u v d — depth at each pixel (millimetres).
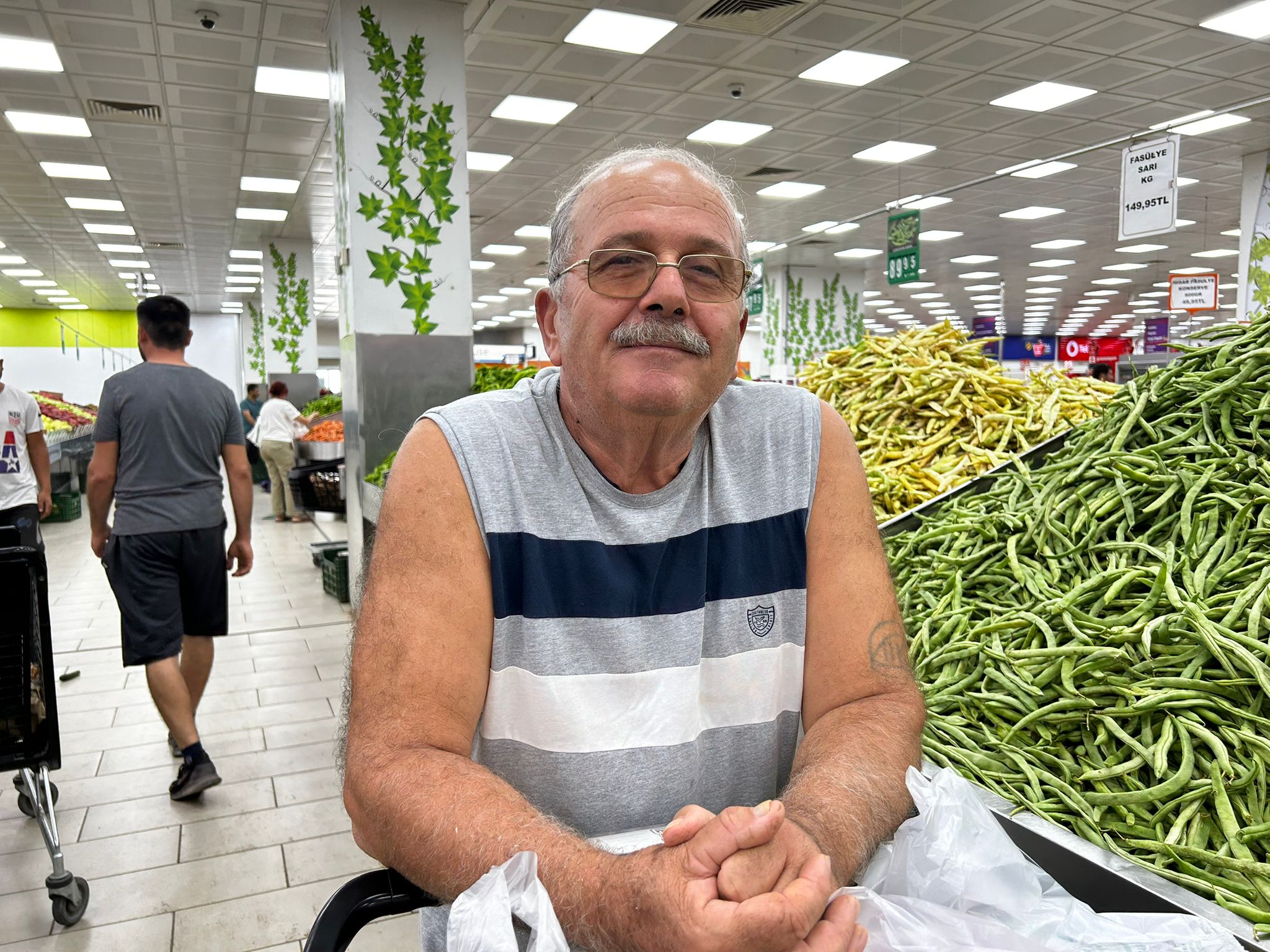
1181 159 9742
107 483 2941
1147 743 1305
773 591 1061
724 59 6777
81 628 5277
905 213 10578
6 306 23453
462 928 729
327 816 2916
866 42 6480
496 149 9188
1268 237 9430
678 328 918
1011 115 8211
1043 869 1159
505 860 787
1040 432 3123
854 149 9328
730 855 727
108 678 4324
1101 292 21578
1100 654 1420
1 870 2578
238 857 2660
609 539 986
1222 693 1302
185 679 3139
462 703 940
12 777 3201
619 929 736
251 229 13281
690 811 771
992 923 806
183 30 6082
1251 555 1518
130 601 2928
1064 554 1762
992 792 1327
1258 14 6086
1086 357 27375
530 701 966
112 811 2941
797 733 1108
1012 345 30875
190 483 2986
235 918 2348
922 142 9055
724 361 963
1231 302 23188
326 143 8812
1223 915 977
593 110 7945
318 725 3732
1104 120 8375
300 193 11000
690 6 5855
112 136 8539
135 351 24562
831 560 1088
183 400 2959
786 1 5793
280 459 9695
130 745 3506
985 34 6375
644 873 742
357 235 5359
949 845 873
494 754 991
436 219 5523
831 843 831
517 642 973
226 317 24656
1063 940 813
